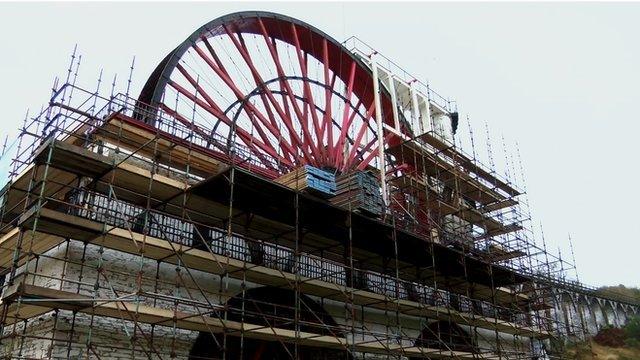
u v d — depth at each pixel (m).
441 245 29.27
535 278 39.34
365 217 25.16
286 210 24.11
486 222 39.81
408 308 29.03
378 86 39.94
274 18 37.06
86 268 19.19
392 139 40.81
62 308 17.52
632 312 77.62
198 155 24.83
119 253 20.20
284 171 32.34
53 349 17.62
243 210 23.86
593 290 73.38
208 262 20.88
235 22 34.66
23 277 18.83
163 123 24.20
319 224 25.73
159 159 23.27
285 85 36.03
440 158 36.88
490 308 38.38
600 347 65.19
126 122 22.44
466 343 32.75
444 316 31.36
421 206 36.56
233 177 20.42
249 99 33.66
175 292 21.11
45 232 18.11
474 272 34.03
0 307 18.91
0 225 21.94
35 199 20.16
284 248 23.66
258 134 34.19
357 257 30.27
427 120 44.84
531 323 39.81
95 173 19.73
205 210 23.70
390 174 37.09
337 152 36.84
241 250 24.67
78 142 21.88
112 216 20.50
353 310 26.08
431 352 28.28
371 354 28.48
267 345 26.42
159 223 21.84
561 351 44.47
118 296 17.88
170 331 20.55
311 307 26.64
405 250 29.70
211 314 22.16
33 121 21.06
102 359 18.58
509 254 39.78
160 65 30.28
